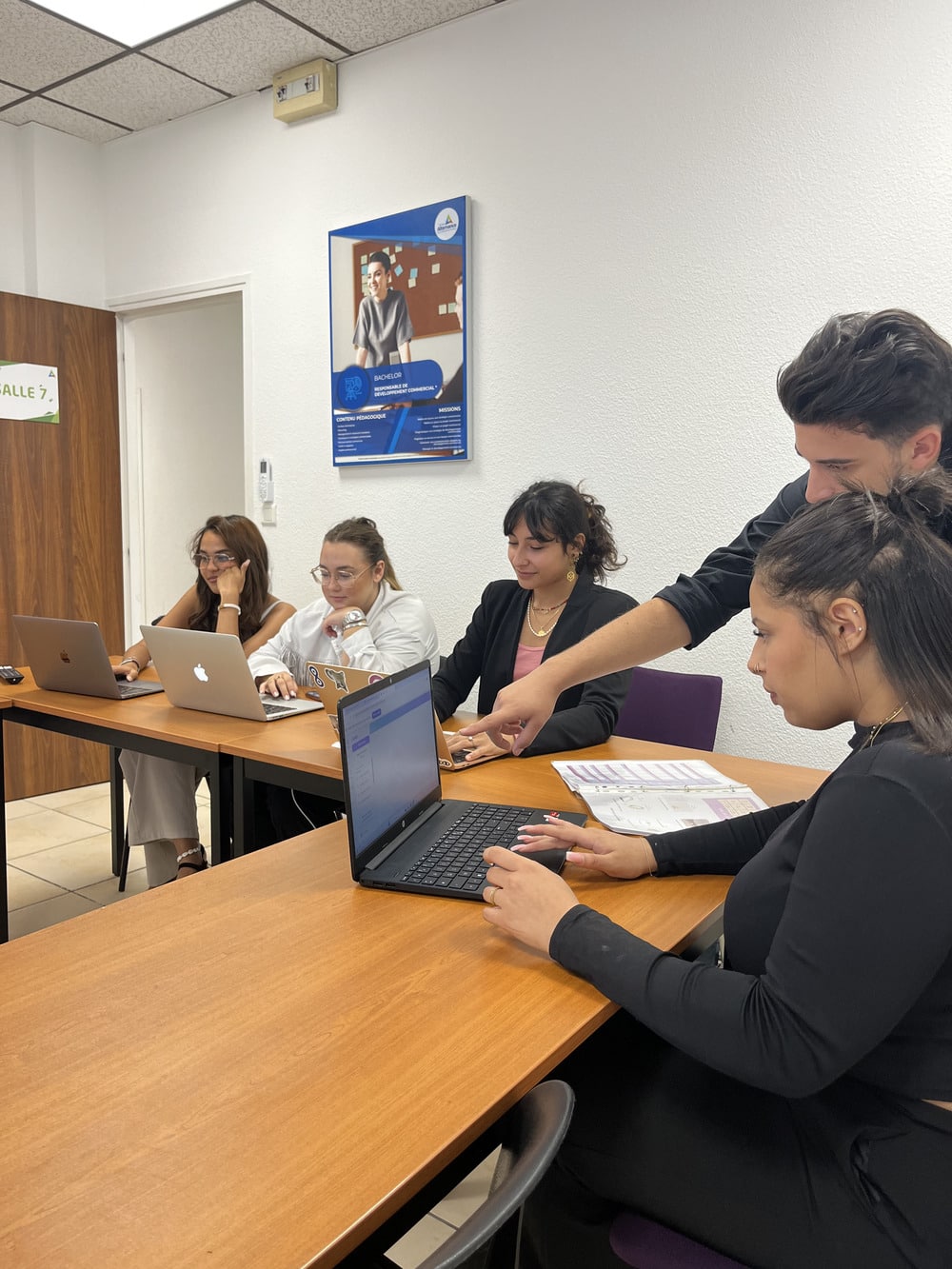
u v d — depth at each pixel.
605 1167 0.99
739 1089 0.98
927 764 0.80
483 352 3.12
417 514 3.36
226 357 4.89
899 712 0.87
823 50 2.43
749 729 2.73
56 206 4.02
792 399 1.27
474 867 1.30
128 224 4.09
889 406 1.18
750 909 1.00
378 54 3.25
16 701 2.48
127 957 1.08
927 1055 0.84
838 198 2.44
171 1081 0.84
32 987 1.01
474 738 1.96
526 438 3.06
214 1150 0.75
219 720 2.23
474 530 3.22
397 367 3.30
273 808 2.43
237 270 3.76
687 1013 0.89
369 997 0.99
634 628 1.57
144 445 4.36
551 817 1.49
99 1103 0.81
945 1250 0.83
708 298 2.67
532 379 3.03
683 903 1.23
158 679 2.74
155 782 2.58
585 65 2.81
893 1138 0.85
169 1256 0.64
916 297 2.36
